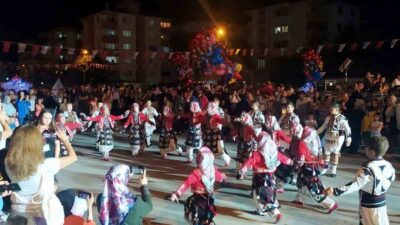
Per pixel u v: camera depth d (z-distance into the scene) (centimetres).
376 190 465
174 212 710
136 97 2203
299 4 4450
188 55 2759
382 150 469
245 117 905
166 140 1195
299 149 710
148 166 1088
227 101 1627
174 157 1220
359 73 3195
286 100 1430
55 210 374
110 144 1163
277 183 815
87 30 5850
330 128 963
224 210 722
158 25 5922
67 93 2183
